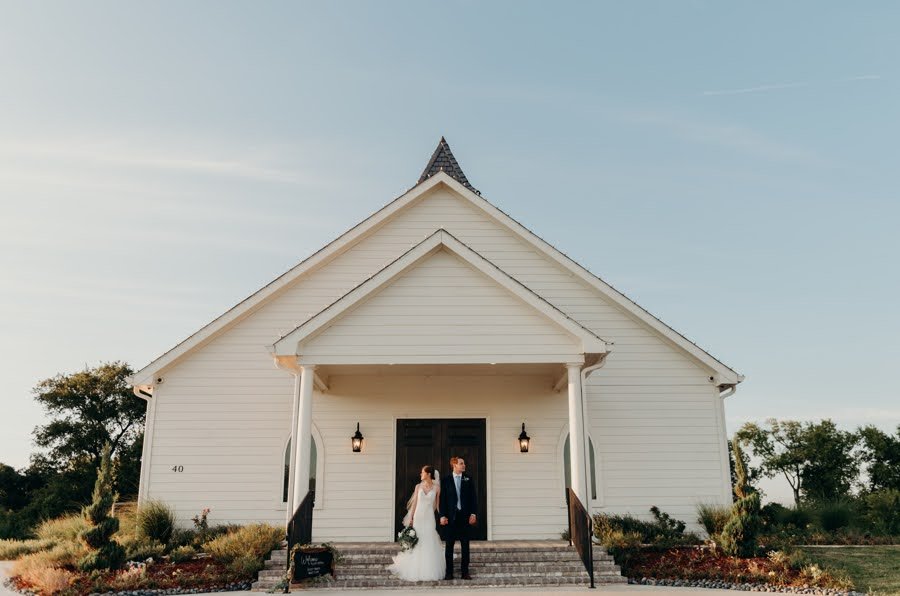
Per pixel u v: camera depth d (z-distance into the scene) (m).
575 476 11.88
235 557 11.66
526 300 12.25
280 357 12.07
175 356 14.67
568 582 11.02
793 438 31.38
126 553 11.79
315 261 15.50
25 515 33.12
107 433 40.44
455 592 10.17
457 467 11.34
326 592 10.27
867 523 17.39
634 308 15.38
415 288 12.42
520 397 14.95
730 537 12.11
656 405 15.05
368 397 14.85
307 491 11.65
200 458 14.38
